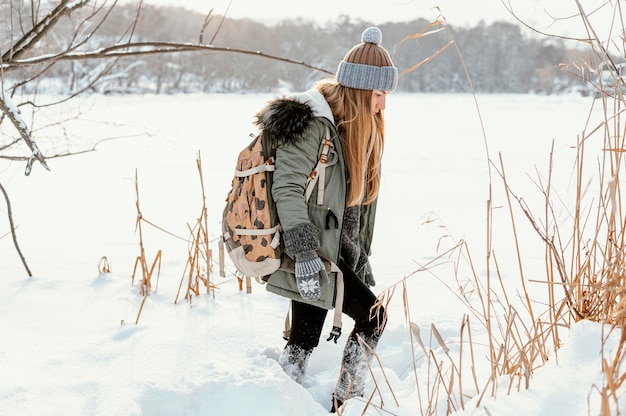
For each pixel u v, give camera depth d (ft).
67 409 6.88
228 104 97.66
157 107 82.48
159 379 7.57
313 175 7.28
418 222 19.86
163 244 16.03
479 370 7.77
